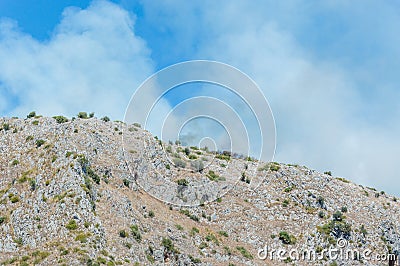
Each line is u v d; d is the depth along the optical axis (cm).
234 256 14412
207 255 13938
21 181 13850
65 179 13200
